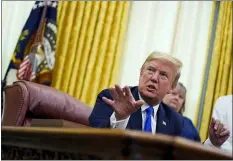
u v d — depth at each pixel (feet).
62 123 5.46
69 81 14.90
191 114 15.01
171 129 6.14
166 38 15.40
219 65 15.02
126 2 15.47
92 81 14.96
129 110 5.06
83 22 15.26
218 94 14.80
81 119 8.36
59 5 15.30
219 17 15.25
